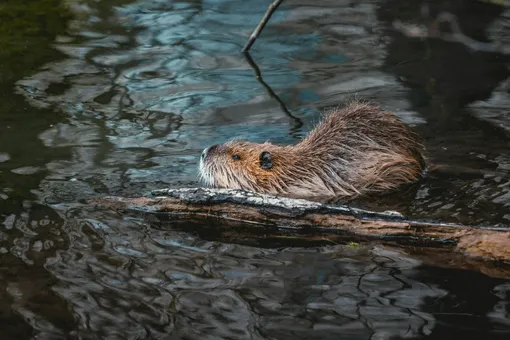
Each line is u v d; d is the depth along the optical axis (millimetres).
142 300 7773
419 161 10914
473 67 14312
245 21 16594
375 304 7645
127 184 10391
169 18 16750
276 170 10961
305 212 9367
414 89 13469
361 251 8812
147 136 11883
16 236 9016
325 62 14680
